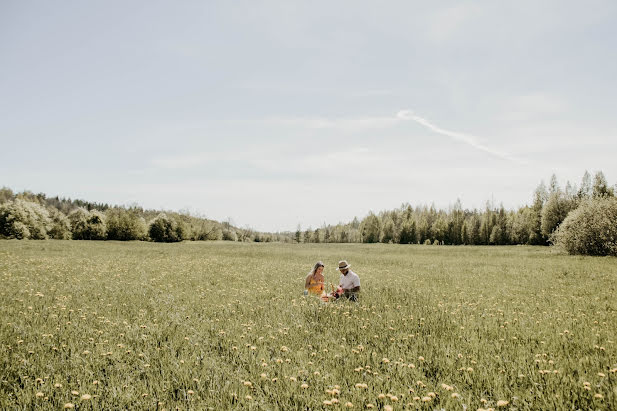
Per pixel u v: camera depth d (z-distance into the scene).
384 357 5.14
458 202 109.06
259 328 6.63
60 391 3.95
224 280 13.93
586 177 73.25
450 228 108.25
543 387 4.05
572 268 20.88
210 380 4.26
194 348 5.48
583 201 35.41
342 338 6.08
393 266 23.27
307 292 10.46
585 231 33.19
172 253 33.00
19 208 71.75
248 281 13.70
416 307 8.66
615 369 4.30
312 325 6.93
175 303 9.09
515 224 88.88
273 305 8.74
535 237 78.25
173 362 4.82
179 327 6.66
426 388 4.07
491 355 5.20
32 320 6.86
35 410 3.54
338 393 3.87
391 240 115.25
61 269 16.02
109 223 80.75
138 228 81.31
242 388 4.06
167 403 3.73
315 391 3.99
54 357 4.97
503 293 11.55
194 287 12.11
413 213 125.38
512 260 28.81
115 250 34.84
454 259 30.72
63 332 6.09
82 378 4.29
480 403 3.77
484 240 99.75
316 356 5.26
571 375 4.31
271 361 4.94
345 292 9.84
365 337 6.09
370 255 37.84
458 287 12.70
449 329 6.62
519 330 6.54
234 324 6.85
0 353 4.98
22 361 4.67
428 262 27.14
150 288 11.41
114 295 9.96
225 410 3.59
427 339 6.05
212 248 45.19
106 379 4.29
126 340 5.84
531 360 4.88
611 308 9.02
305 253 38.50
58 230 78.75
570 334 6.17
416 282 14.16
